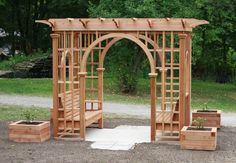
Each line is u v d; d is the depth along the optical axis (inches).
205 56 1330.0
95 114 514.3
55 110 474.9
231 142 463.2
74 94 515.8
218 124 545.6
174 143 454.6
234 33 1136.8
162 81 458.9
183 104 454.3
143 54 931.3
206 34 1040.8
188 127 444.8
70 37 489.4
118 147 434.9
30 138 454.3
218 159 387.5
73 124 474.6
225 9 969.5
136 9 826.8
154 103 456.1
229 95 1011.3
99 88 545.3
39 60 1282.0
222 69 1360.7
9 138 460.4
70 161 376.8
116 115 655.8
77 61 519.5
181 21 450.0
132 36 464.4
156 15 832.9
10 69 1299.2
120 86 926.4
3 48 1678.2
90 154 402.9
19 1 1497.3
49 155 397.7
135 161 376.8
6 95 852.6
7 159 382.3
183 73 454.0
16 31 1593.3
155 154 402.9
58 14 1488.7
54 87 475.5
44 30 1566.2
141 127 552.4
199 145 422.6
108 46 536.7
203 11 994.7
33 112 607.5
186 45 478.9
